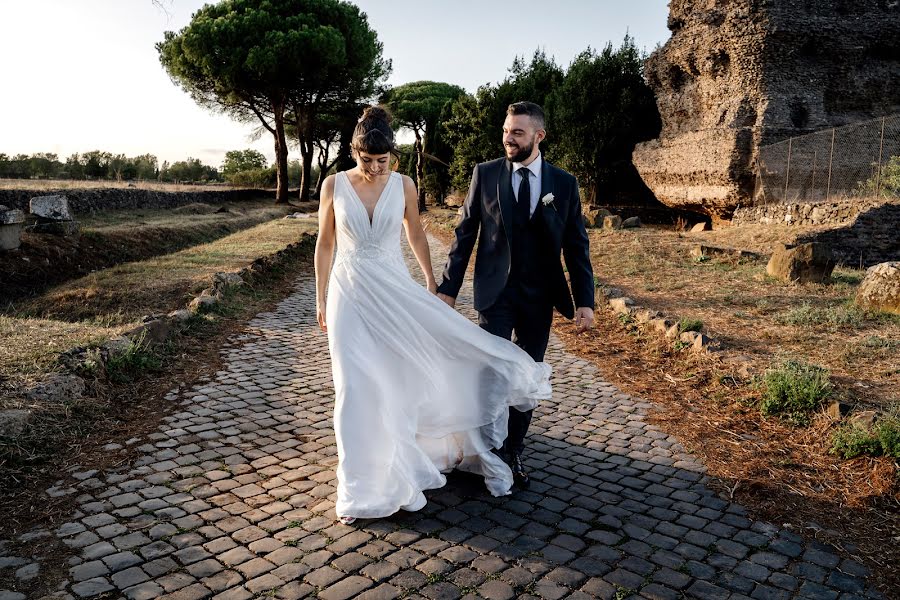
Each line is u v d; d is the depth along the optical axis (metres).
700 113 22.66
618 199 28.09
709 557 2.86
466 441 3.51
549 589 2.60
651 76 25.56
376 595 2.53
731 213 21.34
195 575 2.64
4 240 11.03
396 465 3.12
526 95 32.00
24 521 3.04
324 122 43.97
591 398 5.23
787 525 3.16
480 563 2.78
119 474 3.58
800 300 8.45
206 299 7.95
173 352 6.05
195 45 31.08
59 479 3.48
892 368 5.39
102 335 5.56
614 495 3.49
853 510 3.29
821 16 19.56
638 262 12.26
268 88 33.38
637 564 2.80
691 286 9.77
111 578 2.59
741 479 3.66
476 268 3.64
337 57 32.41
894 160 15.95
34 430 3.86
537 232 3.47
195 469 3.70
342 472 3.14
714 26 21.17
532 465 3.91
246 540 2.94
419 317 3.30
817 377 4.68
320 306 3.50
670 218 26.75
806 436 4.21
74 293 8.98
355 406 3.13
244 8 33.09
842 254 14.12
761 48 19.48
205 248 14.12
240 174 52.72
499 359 3.41
